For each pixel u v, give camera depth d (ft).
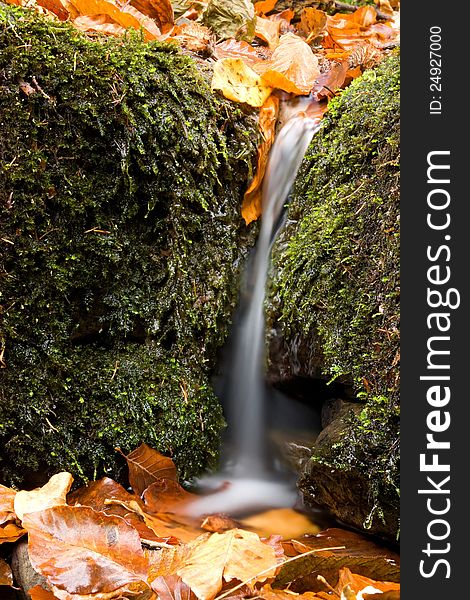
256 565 3.74
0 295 4.76
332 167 5.48
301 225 5.66
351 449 4.48
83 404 5.18
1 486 4.52
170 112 5.33
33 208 4.81
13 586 3.81
